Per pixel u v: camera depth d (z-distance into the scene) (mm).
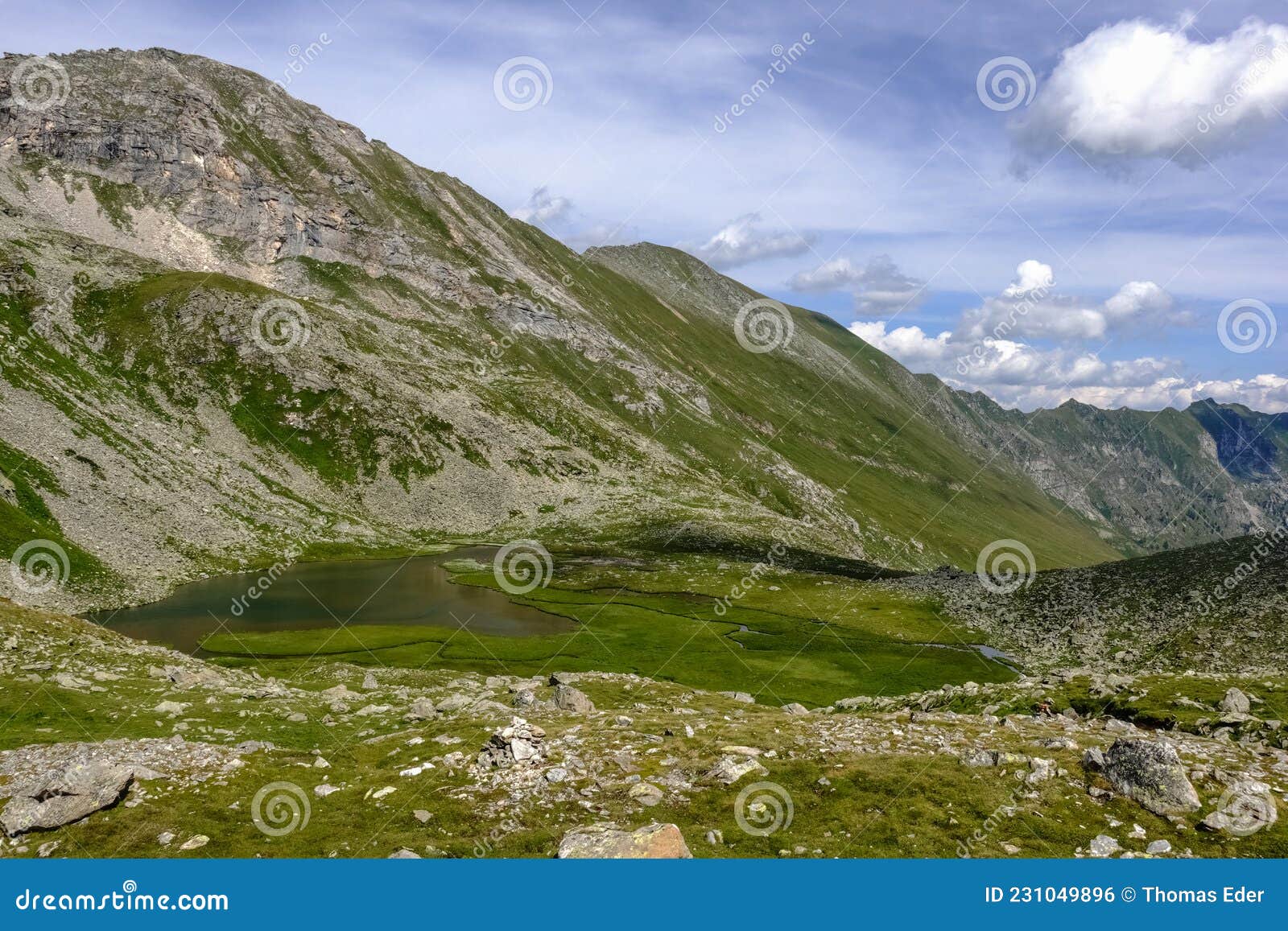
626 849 18250
